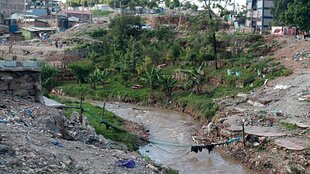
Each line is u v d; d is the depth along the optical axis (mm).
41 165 12078
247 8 105000
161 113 53188
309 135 33594
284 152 30516
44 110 20188
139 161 16391
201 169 31000
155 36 85562
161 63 71500
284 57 60344
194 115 50531
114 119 43750
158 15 108938
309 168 27578
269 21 95000
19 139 14047
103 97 62281
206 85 58750
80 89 64500
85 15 130625
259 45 66938
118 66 70625
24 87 21078
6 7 127125
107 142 23203
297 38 69312
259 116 39875
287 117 39094
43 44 95062
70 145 16016
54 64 72188
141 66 66312
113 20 92312
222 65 63062
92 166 13625
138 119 48906
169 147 36344
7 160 11633
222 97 52438
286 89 47594
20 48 85812
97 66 71750
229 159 33562
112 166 14289
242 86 54438
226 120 40156
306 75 50406
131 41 80812
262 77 54562
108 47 80812
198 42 72500
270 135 33906
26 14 125188
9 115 17531
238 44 68562
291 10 71750
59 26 116938
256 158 31703
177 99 57000
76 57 78938
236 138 32188
